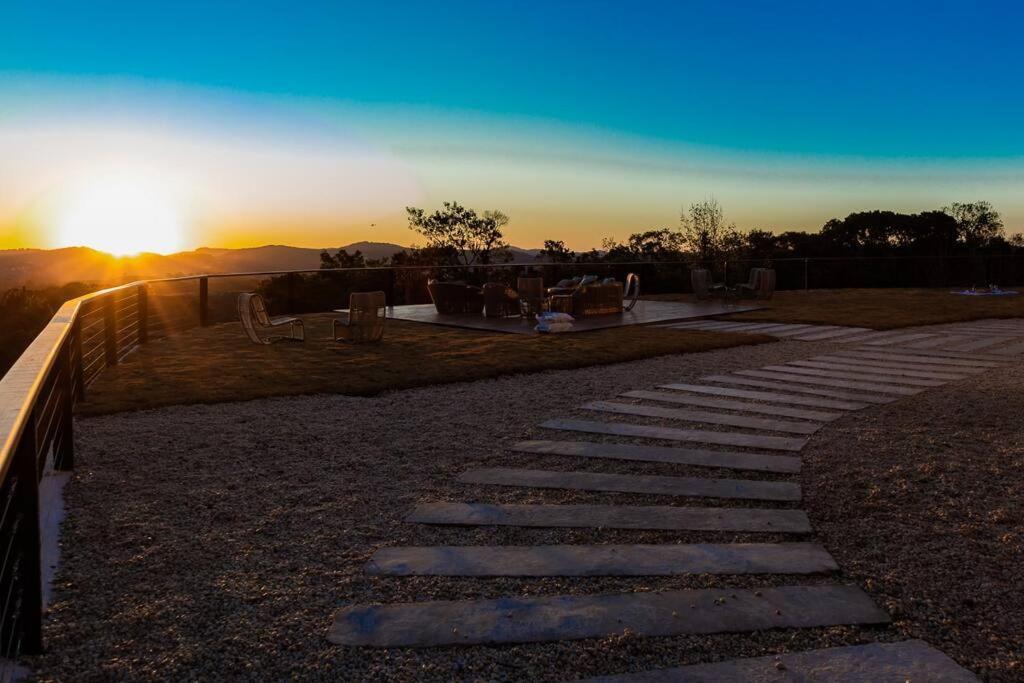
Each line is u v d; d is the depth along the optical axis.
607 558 2.86
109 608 2.47
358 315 9.23
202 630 2.32
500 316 12.54
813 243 26.31
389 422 5.27
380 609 2.45
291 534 3.16
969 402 5.73
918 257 20.70
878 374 7.11
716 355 8.51
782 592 2.54
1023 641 2.20
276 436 4.86
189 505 3.53
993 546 2.94
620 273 17.67
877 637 2.24
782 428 4.97
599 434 4.91
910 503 3.46
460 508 3.48
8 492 2.06
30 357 2.41
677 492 3.67
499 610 2.43
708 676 2.01
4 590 2.06
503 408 5.73
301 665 2.10
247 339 9.95
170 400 5.84
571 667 2.08
